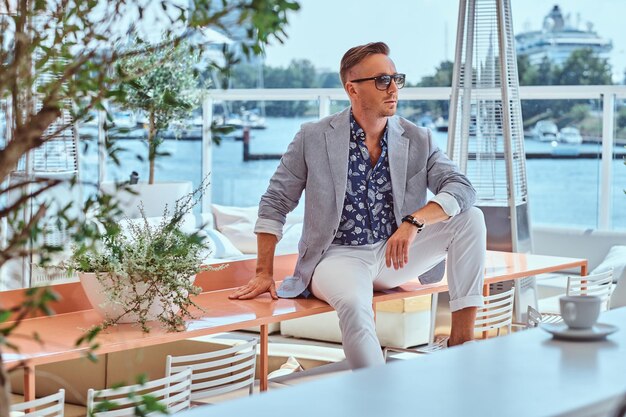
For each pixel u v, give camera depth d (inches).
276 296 149.7
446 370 60.4
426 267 157.2
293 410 50.8
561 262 186.1
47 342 115.6
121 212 55.4
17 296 131.6
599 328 72.1
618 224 308.8
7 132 52.1
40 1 53.1
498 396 54.0
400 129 157.3
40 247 51.8
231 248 296.7
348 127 153.9
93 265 124.6
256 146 373.1
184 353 156.2
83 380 151.3
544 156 319.6
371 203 152.9
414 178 155.7
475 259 152.1
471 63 207.8
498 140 211.2
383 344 200.2
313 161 153.2
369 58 152.2
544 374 59.4
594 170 312.5
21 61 50.3
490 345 68.5
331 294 142.4
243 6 49.3
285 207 156.6
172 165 375.9
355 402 52.6
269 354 171.3
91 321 130.1
